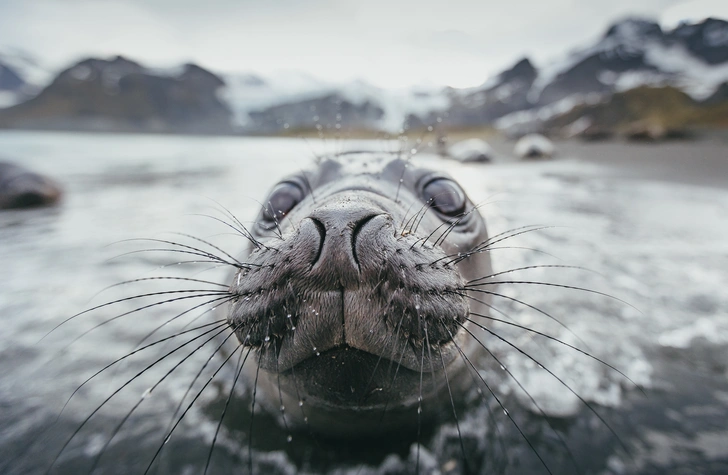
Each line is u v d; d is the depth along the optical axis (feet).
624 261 1.84
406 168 1.09
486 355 1.11
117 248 2.23
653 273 1.70
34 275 1.83
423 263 0.68
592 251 1.99
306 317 0.64
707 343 1.17
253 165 7.17
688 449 0.79
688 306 1.40
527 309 1.40
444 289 0.69
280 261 0.66
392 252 0.65
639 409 0.90
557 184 4.17
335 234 0.64
